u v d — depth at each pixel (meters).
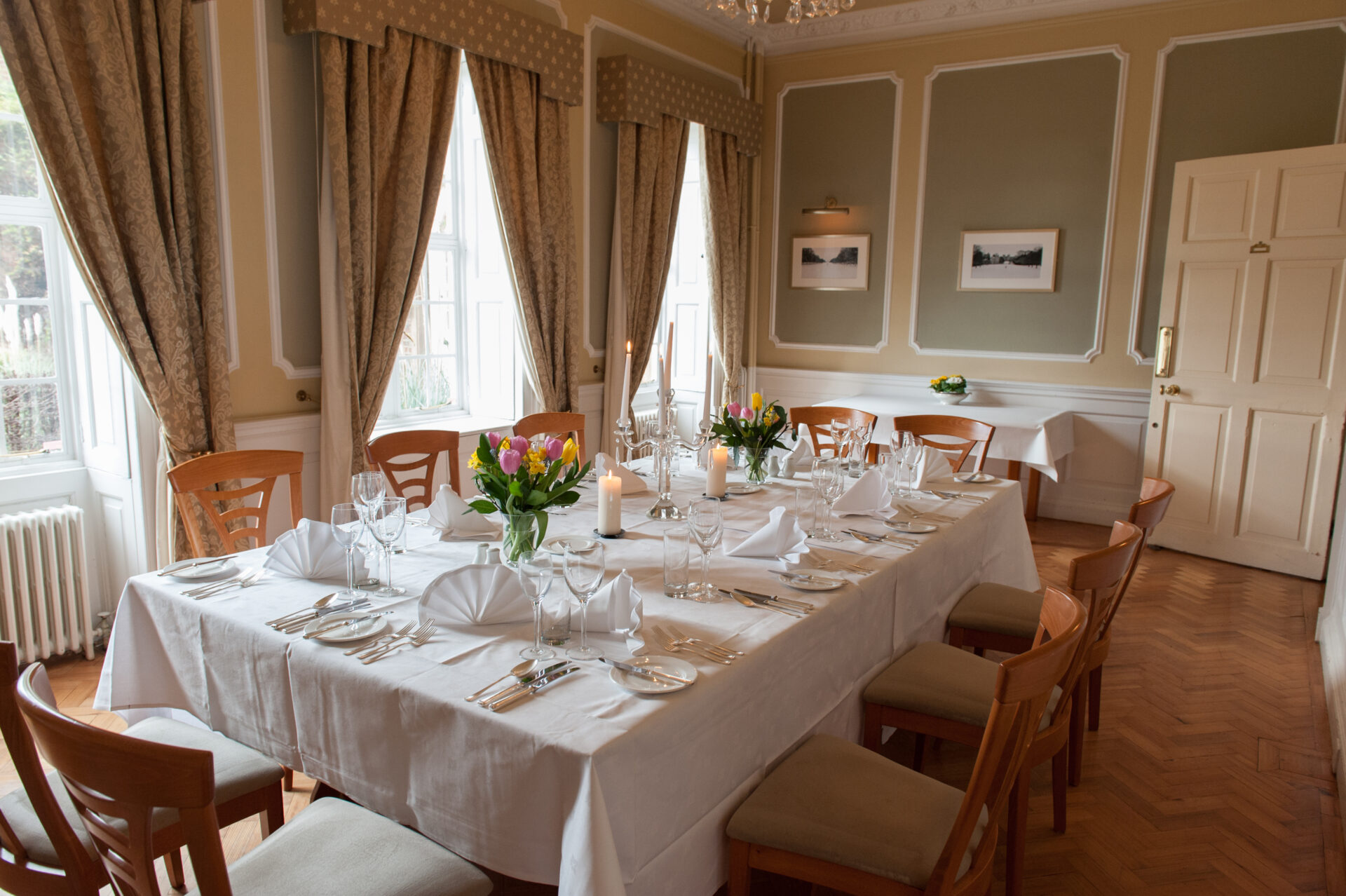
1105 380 5.32
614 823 1.31
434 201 3.82
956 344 5.75
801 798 1.61
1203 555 4.78
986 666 2.21
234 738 1.80
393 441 3.12
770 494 2.95
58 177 2.67
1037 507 5.45
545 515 1.95
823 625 1.88
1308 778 2.58
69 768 1.09
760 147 6.04
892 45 5.69
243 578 2.00
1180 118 4.95
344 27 3.27
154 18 2.83
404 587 1.95
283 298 3.44
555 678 1.51
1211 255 4.60
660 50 5.27
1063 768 2.25
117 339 2.84
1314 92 4.62
